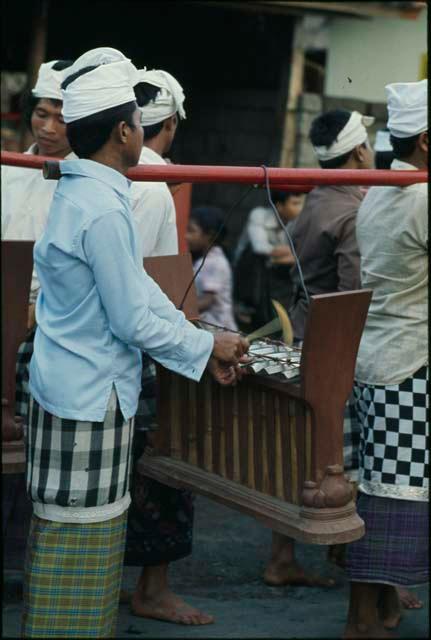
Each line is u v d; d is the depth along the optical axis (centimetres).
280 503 369
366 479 423
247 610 470
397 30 1007
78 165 351
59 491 354
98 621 362
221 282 810
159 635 429
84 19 1052
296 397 355
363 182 401
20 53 965
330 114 518
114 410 355
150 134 443
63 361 351
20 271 385
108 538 362
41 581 356
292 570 515
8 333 390
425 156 420
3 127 911
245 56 1120
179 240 516
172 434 411
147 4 1080
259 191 1130
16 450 397
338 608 475
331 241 508
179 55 1121
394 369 417
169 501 446
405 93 418
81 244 342
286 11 976
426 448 416
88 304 348
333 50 1038
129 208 355
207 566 540
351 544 421
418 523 417
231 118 1127
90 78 347
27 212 457
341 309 345
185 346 355
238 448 385
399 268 415
